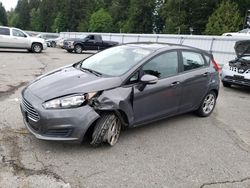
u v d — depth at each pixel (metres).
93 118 4.13
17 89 7.89
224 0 52.31
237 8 49.69
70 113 4.03
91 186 3.51
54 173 3.70
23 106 4.43
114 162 4.11
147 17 67.88
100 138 4.32
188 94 5.79
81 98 4.12
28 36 20.52
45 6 106.06
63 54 21.89
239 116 6.92
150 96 4.93
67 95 4.09
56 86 4.35
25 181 3.48
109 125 4.38
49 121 4.00
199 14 56.75
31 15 114.56
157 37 27.16
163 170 4.02
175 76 5.45
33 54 19.45
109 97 4.31
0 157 3.95
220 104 7.95
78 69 5.20
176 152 4.61
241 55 10.77
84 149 4.38
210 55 6.64
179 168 4.12
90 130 4.35
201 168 4.18
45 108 4.04
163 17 61.91
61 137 4.08
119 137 4.96
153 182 3.72
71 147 4.39
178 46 5.77
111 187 3.53
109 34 35.06
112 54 5.48
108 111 4.33
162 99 5.20
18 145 4.33
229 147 4.98
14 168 3.72
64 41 24.84
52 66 13.38
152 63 5.06
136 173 3.88
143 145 4.74
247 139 5.45
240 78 9.70
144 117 4.98
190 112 6.72
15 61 14.31
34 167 3.79
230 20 46.97
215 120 6.41
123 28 72.44
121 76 4.63
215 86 6.52
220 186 3.78
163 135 5.25
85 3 90.69
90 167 3.92
